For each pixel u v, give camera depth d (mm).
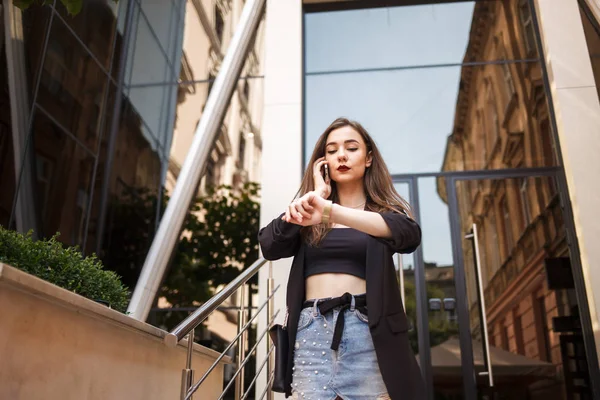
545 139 5590
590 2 5090
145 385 2455
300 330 1533
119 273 6324
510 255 5285
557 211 5355
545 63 5691
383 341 1447
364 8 6422
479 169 5637
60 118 6145
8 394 1558
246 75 6668
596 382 4684
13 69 5684
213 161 6488
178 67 6895
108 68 6844
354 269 1567
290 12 6160
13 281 1539
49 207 5887
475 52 6094
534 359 4938
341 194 1756
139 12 7188
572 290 5066
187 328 2209
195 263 6141
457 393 4914
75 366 1907
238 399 3098
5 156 5555
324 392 1453
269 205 5305
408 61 6156
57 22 6156
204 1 7109
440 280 5281
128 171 6629
